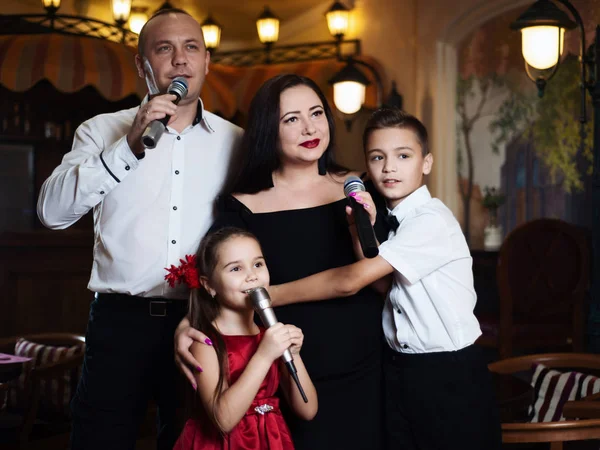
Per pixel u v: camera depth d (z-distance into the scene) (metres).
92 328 2.73
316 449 2.48
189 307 2.45
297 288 2.48
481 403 2.48
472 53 6.95
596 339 3.89
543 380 3.31
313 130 2.54
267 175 2.63
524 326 5.31
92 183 2.53
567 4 4.35
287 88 2.56
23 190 8.09
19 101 8.00
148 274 2.68
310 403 2.35
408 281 2.47
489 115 6.79
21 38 7.02
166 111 2.38
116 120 2.85
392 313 2.58
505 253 5.31
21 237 5.84
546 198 6.30
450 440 2.45
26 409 3.50
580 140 5.97
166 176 2.73
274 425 2.34
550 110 6.23
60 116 8.15
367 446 2.53
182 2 8.22
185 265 2.42
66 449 3.63
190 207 2.74
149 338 2.68
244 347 2.36
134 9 8.15
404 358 2.54
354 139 8.12
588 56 4.16
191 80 2.71
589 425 2.61
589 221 5.91
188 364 2.33
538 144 6.35
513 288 5.44
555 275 5.41
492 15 6.70
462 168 7.05
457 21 6.98
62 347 3.93
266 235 2.58
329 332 2.52
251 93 7.78
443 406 2.46
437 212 2.54
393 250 2.44
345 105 7.04
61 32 7.57
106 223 2.71
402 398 2.54
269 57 8.27
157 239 2.70
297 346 2.28
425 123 7.30
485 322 5.52
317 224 2.59
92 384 2.69
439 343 2.48
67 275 6.04
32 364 3.89
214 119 2.87
